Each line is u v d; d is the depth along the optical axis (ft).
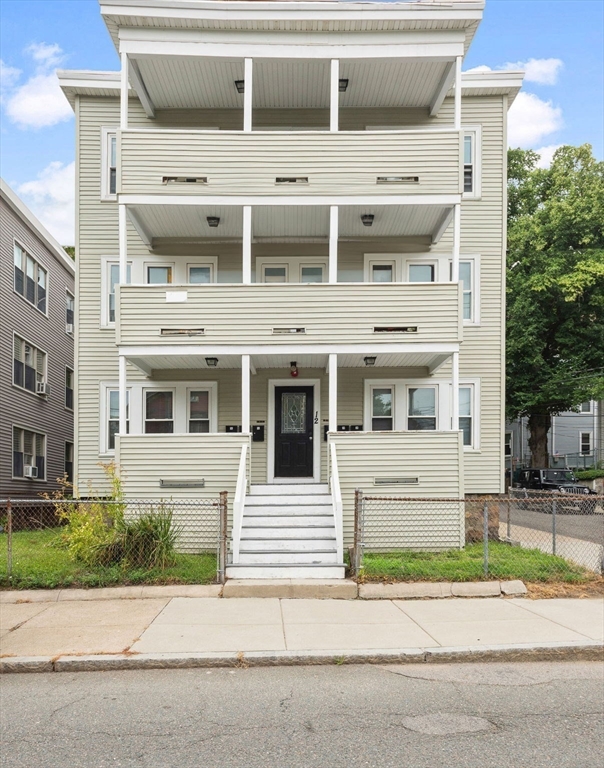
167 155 45.14
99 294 52.42
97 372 52.13
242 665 22.29
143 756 15.49
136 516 42.57
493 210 53.01
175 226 50.03
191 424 52.60
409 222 49.67
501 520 69.51
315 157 45.44
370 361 49.62
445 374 52.47
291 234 51.83
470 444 52.21
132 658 22.16
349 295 45.21
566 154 107.24
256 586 31.40
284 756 15.47
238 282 52.85
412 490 43.29
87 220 52.49
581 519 71.87
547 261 100.17
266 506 41.57
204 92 49.88
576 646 23.34
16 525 68.28
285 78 47.80
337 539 35.58
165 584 32.22
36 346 81.76
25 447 79.20
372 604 29.84
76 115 52.49
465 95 52.65
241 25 44.34
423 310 45.16
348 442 43.65
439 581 32.60
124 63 44.47
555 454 151.12
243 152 45.32
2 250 70.90
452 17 44.06
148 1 43.34
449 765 14.99
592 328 103.04
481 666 22.45
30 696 19.63
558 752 15.65
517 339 104.12
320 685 20.43
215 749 15.85
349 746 15.99
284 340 44.91
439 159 45.42
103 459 51.70
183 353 44.75
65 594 30.78
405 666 22.40
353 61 45.37
